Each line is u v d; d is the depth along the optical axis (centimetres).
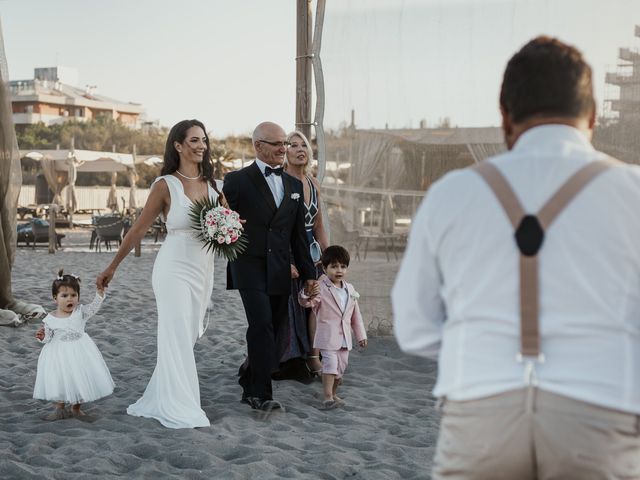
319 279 559
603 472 167
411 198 697
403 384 604
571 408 165
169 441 453
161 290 489
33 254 1889
